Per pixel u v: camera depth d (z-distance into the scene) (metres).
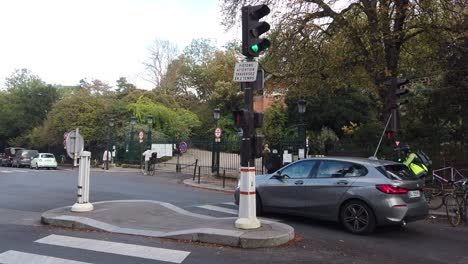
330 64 16.47
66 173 27.14
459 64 16.66
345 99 32.06
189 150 32.97
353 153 19.34
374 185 8.93
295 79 18.00
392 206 8.66
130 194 15.16
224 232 7.74
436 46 16.55
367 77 17.16
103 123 41.03
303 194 9.98
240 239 7.41
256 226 8.17
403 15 15.10
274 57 16.94
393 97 13.78
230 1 18.00
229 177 22.59
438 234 9.52
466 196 11.01
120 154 37.97
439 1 15.26
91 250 7.05
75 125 41.12
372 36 14.92
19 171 29.08
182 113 45.00
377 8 15.17
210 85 53.72
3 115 55.25
